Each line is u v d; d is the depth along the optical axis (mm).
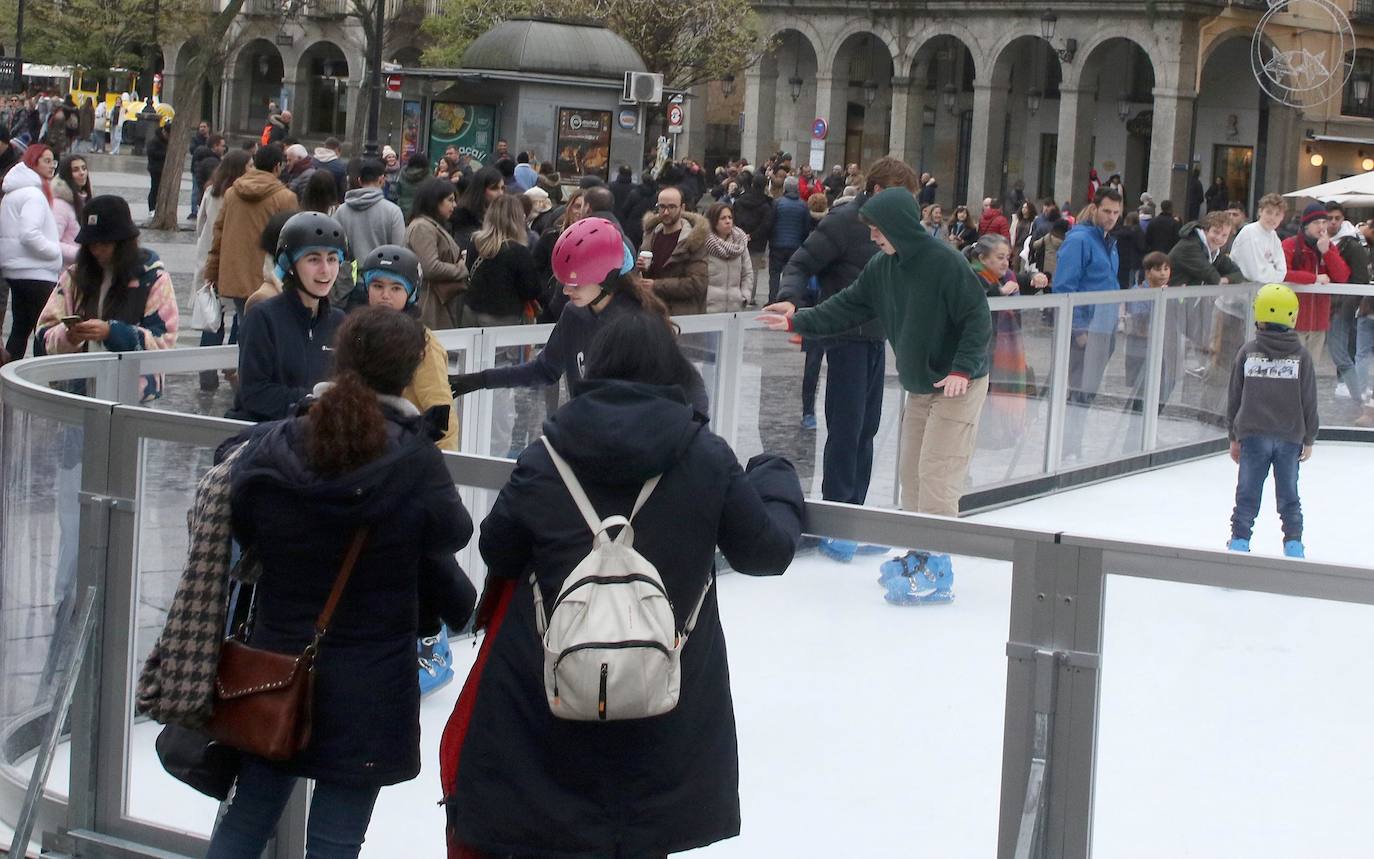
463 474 4516
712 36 40719
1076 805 3805
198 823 4867
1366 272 16953
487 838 3658
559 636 3475
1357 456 13805
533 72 25938
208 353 6223
